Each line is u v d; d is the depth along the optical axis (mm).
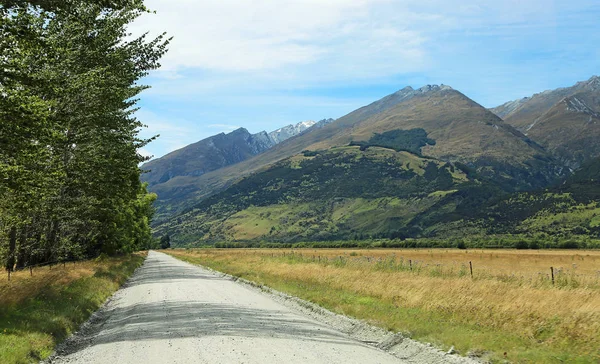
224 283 28812
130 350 10070
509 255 64750
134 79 21859
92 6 17828
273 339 10789
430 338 10625
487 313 12648
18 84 13297
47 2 12672
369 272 25812
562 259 55125
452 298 15195
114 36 19453
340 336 11672
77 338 12891
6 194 18047
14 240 26531
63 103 18188
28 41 12875
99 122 20672
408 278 21938
